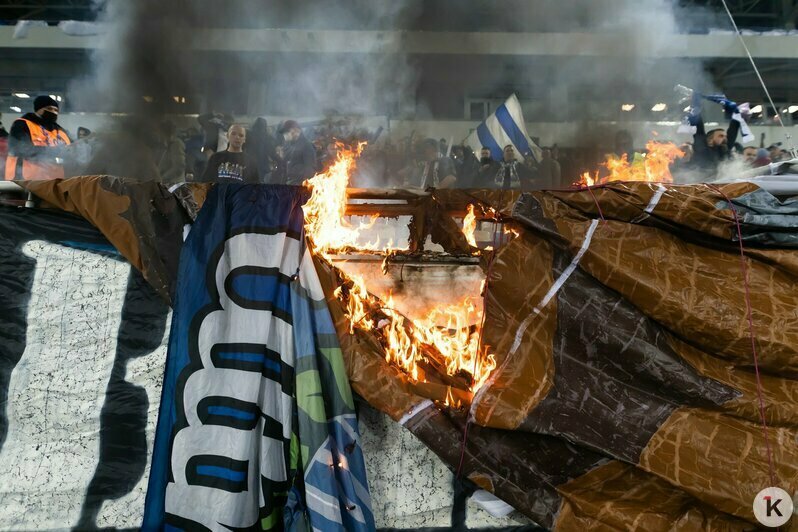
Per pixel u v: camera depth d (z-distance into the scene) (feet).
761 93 31.78
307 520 5.77
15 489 6.32
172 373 5.98
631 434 5.89
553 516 5.91
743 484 5.64
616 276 6.17
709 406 5.97
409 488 6.51
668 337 6.19
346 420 6.00
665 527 5.83
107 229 6.43
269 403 6.08
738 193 6.40
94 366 6.57
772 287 6.18
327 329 6.14
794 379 6.07
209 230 6.40
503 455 6.01
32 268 6.68
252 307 6.15
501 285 6.35
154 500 5.78
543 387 6.06
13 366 6.51
